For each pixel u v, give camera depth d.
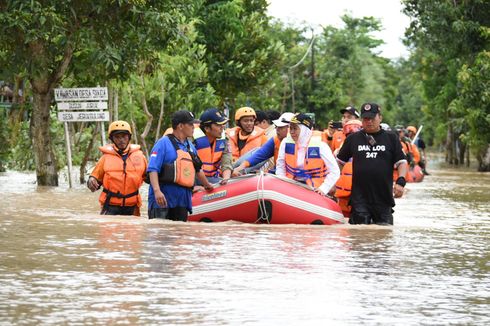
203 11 44.66
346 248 11.68
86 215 15.32
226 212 15.20
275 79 60.44
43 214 15.69
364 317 7.57
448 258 10.99
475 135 49.16
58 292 8.34
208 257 10.56
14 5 23.03
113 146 15.48
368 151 14.67
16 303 7.86
